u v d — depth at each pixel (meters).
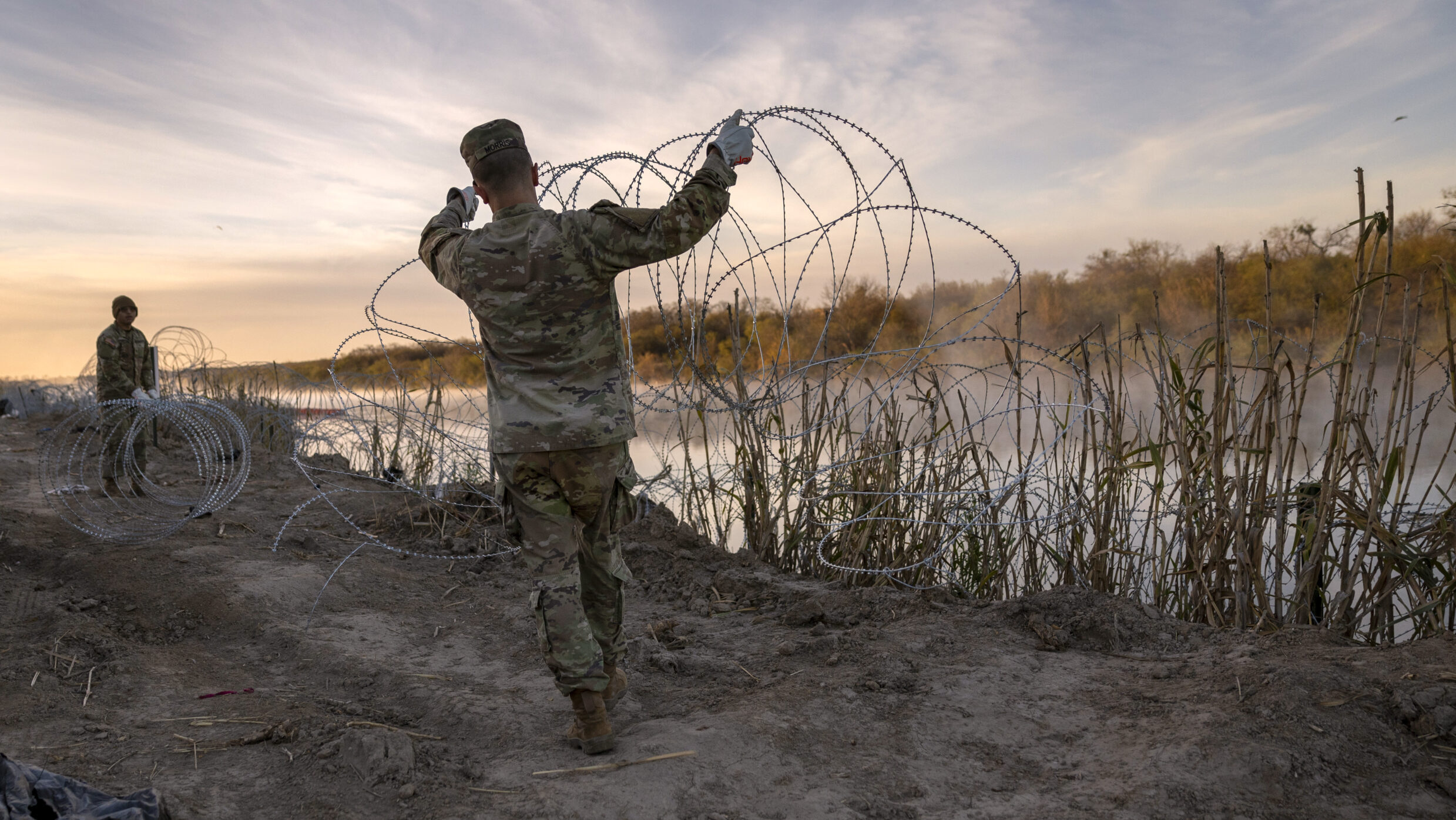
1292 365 3.34
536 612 2.53
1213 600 3.57
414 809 2.30
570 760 2.54
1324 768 2.27
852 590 4.25
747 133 2.51
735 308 4.70
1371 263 3.15
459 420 4.96
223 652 3.68
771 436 4.84
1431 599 3.19
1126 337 4.02
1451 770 2.24
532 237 2.42
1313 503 3.49
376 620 4.04
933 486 4.37
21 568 4.59
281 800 2.36
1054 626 3.48
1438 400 3.15
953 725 2.73
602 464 2.51
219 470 5.95
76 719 2.86
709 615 4.11
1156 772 2.32
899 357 4.35
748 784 2.37
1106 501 3.92
